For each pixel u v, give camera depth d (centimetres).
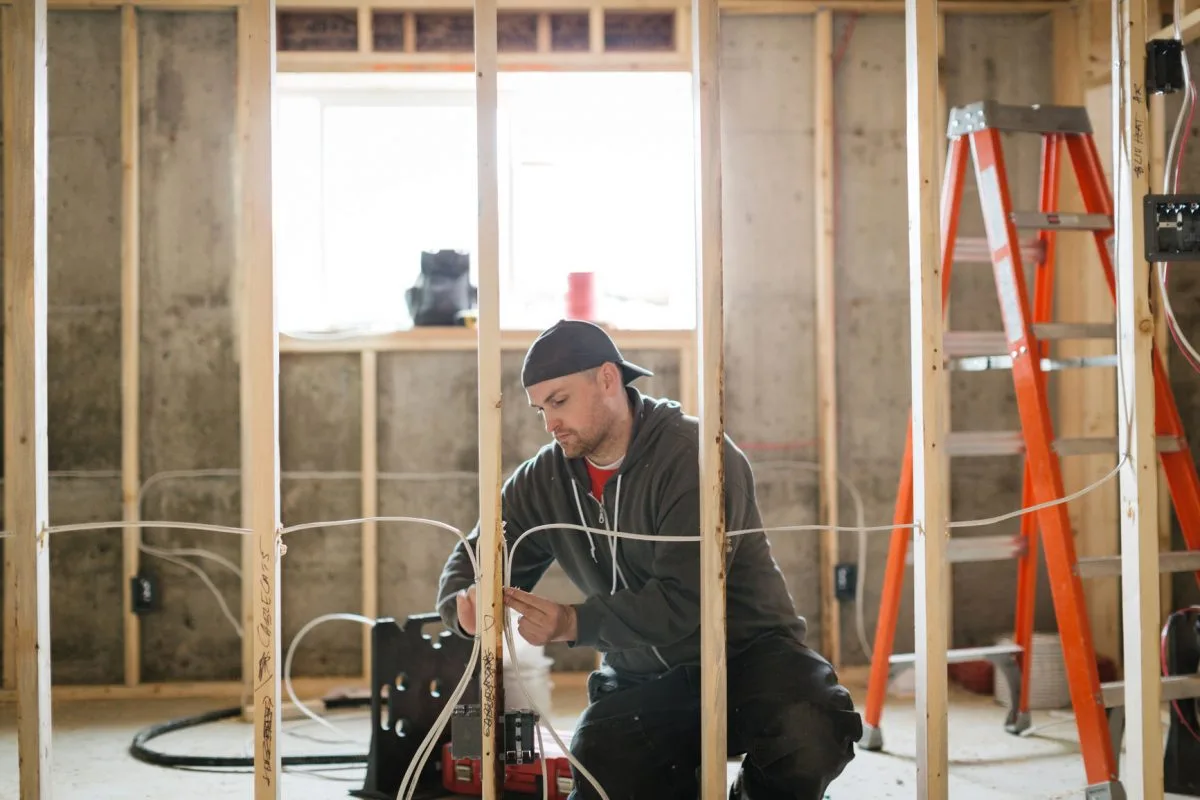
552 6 369
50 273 365
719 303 196
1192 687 234
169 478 367
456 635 255
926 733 204
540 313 394
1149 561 208
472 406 375
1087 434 366
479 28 189
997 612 374
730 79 375
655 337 370
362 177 393
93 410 367
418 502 373
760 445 375
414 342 369
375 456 370
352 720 333
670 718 218
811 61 376
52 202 366
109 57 366
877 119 376
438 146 394
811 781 205
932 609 205
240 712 340
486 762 195
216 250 368
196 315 367
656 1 370
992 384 378
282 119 389
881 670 289
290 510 371
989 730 308
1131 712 209
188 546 367
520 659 302
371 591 369
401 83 378
